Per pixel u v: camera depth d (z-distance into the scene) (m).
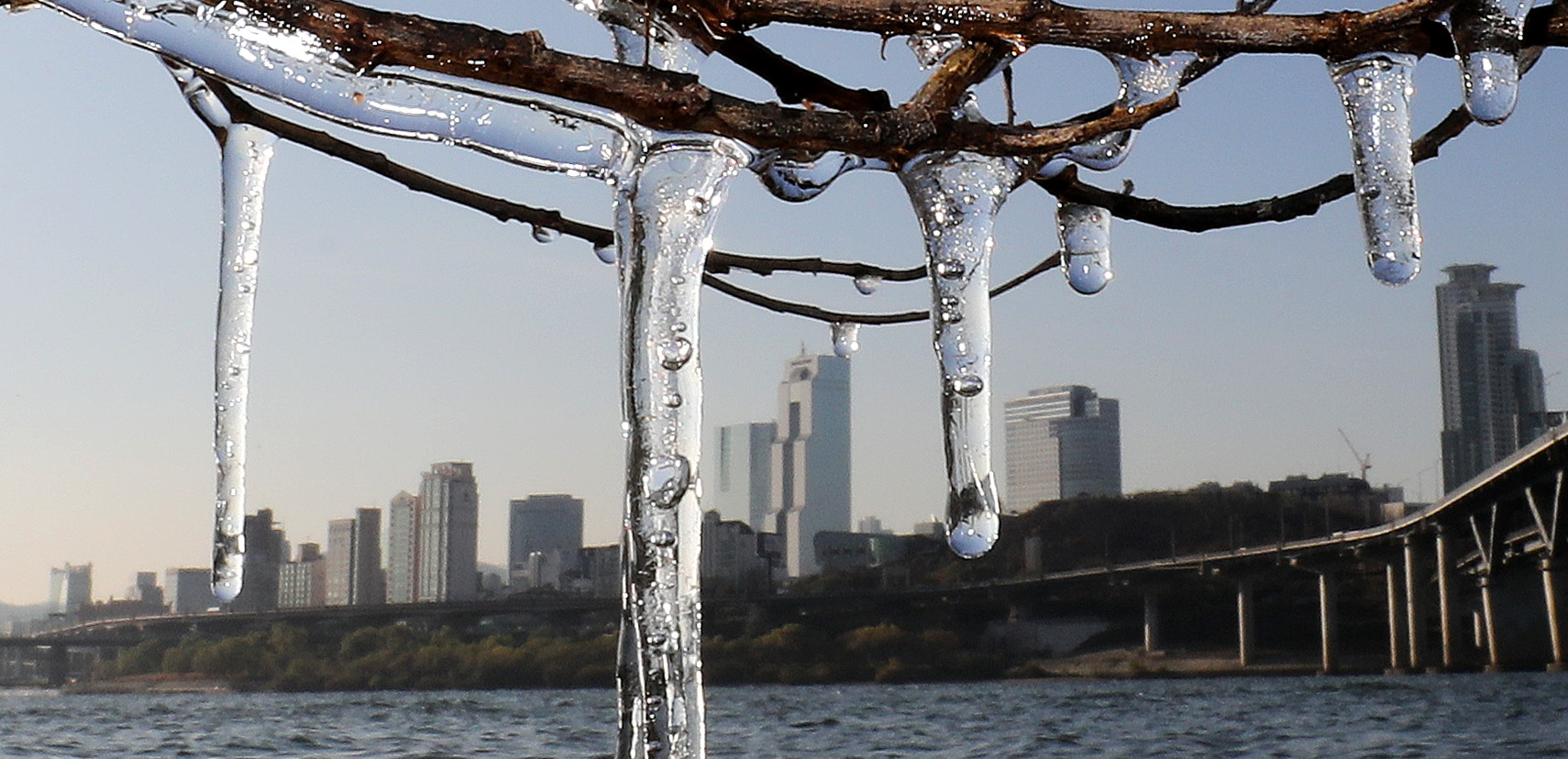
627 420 1.47
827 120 1.36
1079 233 2.16
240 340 2.39
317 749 46.91
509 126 1.27
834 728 52.34
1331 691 68.62
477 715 64.25
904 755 41.66
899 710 63.47
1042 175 1.82
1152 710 59.22
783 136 1.34
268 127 2.00
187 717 64.88
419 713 65.88
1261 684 78.19
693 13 1.37
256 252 2.40
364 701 79.25
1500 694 62.81
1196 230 1.83
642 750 1.41
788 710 64.62
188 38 1.15
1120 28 1.39
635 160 1.40
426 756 43.47
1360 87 1.53
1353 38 1.47
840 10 1.37
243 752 46.03
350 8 1.18
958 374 1.83
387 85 1.21
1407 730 46.16
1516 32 1.44
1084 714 57.25
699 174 1.41
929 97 1.41
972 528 1.83
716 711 64.12
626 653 1.43
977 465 1.83
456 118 1.24
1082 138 1.45
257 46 1.17
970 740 46.50
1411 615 78.88
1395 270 1.53
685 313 1.44
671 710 1.42
